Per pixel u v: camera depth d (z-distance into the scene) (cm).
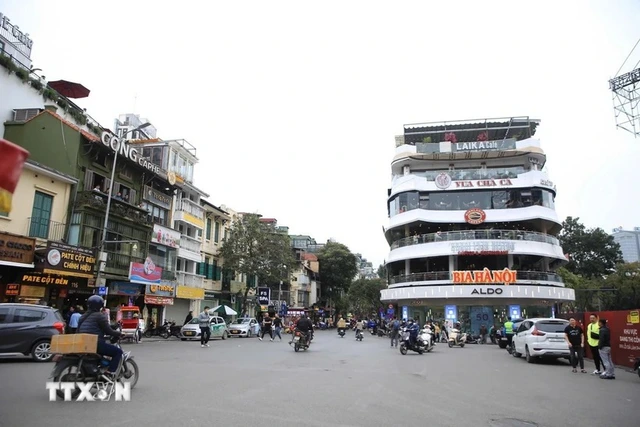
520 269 4156
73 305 2444
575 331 1457
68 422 636
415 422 700
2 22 2839
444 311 4006
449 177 4238
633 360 1532
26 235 2152
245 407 771
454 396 946
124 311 2488
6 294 2030
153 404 773
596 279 5456
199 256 3819
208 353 1842
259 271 4234
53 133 2523
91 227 2488
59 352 786
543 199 4094
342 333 4094
